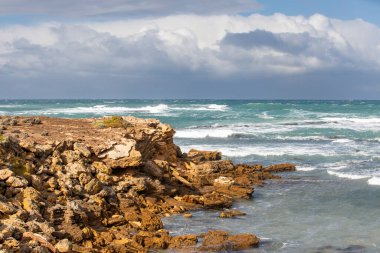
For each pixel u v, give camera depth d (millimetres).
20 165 21984
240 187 29281
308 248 19891
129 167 26391
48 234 17438
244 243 19891
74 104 146750
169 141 33125
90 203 21797
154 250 19109
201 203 26156
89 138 27406
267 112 99375
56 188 21781
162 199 26062
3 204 18234
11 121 29984
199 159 35188
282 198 28266
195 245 19719
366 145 49750
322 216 24562
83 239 18766
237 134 57562
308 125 70062
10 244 15664
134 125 32844
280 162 40031
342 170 36156
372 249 19828
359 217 24391
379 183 31688
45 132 27406
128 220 21953
